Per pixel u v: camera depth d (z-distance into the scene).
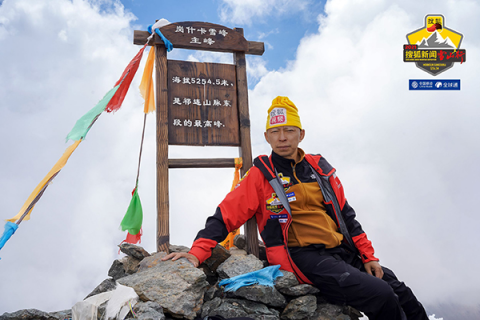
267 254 2.25
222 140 2.68
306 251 2.15
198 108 2.66
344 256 2.24
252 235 2.49
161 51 2.62
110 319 1.63
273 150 2.33
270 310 2.04
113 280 2.09
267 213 2.21
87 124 2.05
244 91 2.78
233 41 2.81
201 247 2.04
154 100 2.73
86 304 1.70
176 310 1.72
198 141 2.62
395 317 1.90
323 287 2.09
